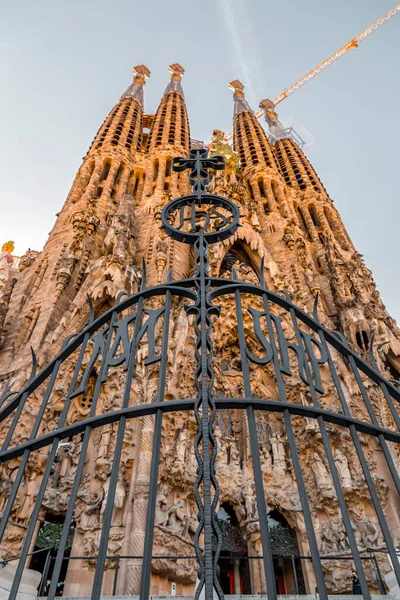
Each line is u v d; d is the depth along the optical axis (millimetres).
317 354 25969
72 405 22141
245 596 12047
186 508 19547
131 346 5395
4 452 4816
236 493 22188
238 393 27109
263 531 3854
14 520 17391
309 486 22000
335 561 18797
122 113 61844
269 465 23438
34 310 27047
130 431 20141
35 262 32750
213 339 28031
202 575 3553
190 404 4820
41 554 19516
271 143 74500
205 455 4359
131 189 48125
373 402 24062
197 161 7684
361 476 21109
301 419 24203
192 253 36406
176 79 83312
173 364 22562
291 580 20875
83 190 43719
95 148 51219
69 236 33562
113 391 21922
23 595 10984
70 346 5977
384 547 18531
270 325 5801
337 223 47656
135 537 16391
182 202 7141
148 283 30078
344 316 31703
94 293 25953
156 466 4262
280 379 5141
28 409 20062
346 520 4109
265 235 43094
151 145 56969
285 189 53594
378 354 27438
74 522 19062
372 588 17391
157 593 15773
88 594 15836
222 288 6102
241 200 41094
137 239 36219
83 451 4586
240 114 77438
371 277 37750
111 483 4242
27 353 23031
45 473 4508
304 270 35156
